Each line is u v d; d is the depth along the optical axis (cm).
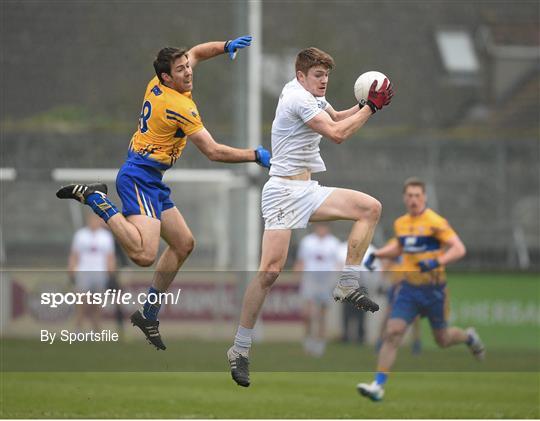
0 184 7169
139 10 8288
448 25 9044
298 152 3077
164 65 3044
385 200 7531
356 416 3706
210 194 7206
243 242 6925
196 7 8306
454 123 8612
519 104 8775
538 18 9369
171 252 3238
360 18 8719
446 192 7612
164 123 3059
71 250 7106
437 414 3769
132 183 3103
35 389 4312
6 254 7062
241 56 7038
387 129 8375
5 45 8119
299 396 4278
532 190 7638
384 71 8625
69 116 7925
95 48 8175
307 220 3089
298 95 3023
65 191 3064
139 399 4084
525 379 5031
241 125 7025
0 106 7962
